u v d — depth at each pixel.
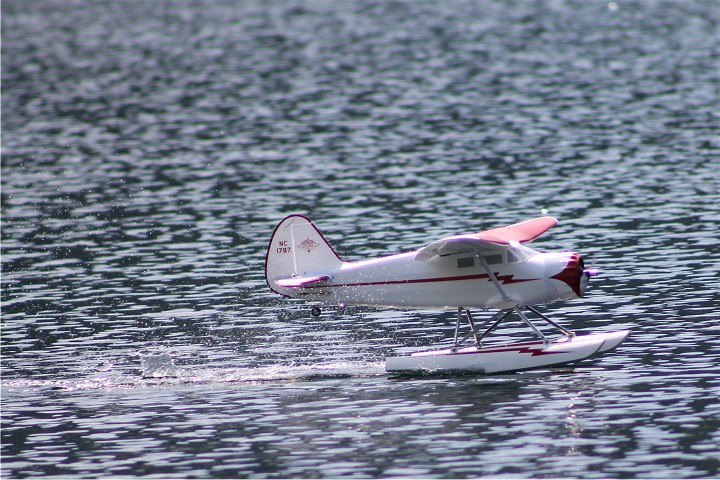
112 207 131.88
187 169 153.62
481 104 197.62
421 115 189.38
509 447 57.62
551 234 108.62
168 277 99.50
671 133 163.50
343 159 155.88
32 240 116.88
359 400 66.44
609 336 71.31
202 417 64.62
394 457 57.09
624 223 111.62
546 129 171.62
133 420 64.56
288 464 56.88
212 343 80.06
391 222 116.94
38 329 85.00
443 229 112.44
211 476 55.84
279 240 73.19
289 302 90.44
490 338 78.75
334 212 123.38
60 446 60.78
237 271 100.75
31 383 72.44
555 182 134.12
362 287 72.19
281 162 155.75
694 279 90.19
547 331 79.44
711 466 54.06
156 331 83.44
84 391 70.56
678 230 107.56
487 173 141.75
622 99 195.25
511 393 66.12
